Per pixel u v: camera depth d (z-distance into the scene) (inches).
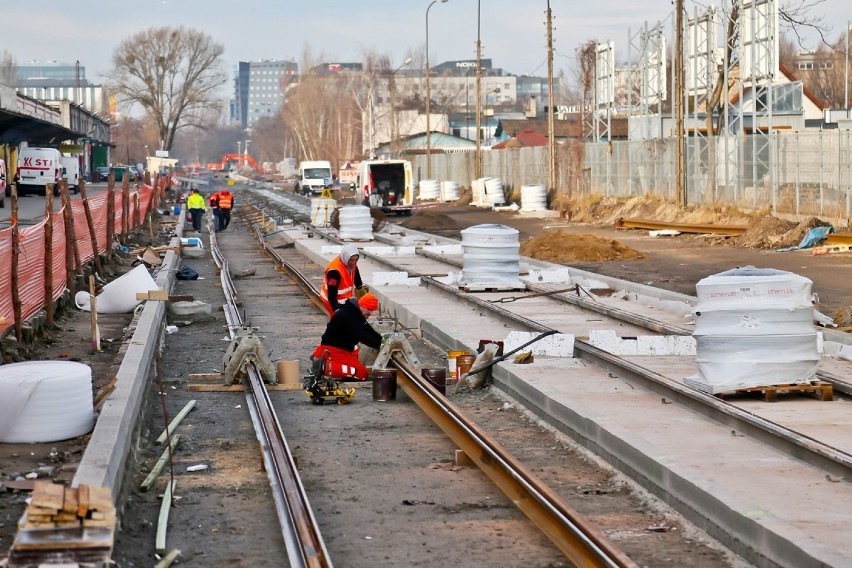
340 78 7696.9
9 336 714.8
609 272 1337.4
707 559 360.5
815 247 1491.1
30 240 821.9
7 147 3129.9
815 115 3550.7
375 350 724.7
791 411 531.8
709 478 408.8
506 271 1110.4
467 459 494.6
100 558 300.2
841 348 705.6
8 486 417.4
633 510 418.6
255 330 914.1
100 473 384.5
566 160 2928.2
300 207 3567.9
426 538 389.7
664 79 2516.0
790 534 338.3
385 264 1462.8
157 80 6491.1
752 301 558.3
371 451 521.3
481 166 3484.3
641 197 2363.4
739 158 2005.4
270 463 468.8
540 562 362.9
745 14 2010.3
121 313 979.9
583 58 3555.6
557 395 577.0
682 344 726.5
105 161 6156.5
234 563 363.9
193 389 677.3
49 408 492.7
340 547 380.8
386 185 2915.8
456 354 708.0
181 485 458.6
